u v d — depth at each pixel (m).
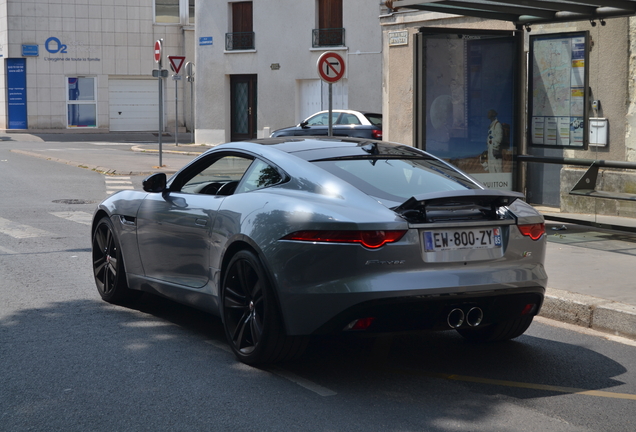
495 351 5.49
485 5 9.57
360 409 4.24
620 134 10.52
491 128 10.38
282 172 5.07
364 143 5.66
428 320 4.54
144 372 4.82
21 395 4.39
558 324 6.36
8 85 37.44
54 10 37.31
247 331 5.01
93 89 38.22
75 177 17.70
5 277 7.65
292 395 4.45
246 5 29.02
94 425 3.96
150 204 6.07
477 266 4.66
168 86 38.91
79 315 6.27
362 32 25.92
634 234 9.98
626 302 6.29
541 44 11.09
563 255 8.50
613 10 9.27
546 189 11.98
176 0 38.56
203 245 5.38
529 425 4.06
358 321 4.41
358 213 4.50
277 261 4.61
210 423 4.00
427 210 4.64
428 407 4.30
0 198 13.88
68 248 9.28
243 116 29.86
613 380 4.88
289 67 27.89
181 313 6.40
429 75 10.00
